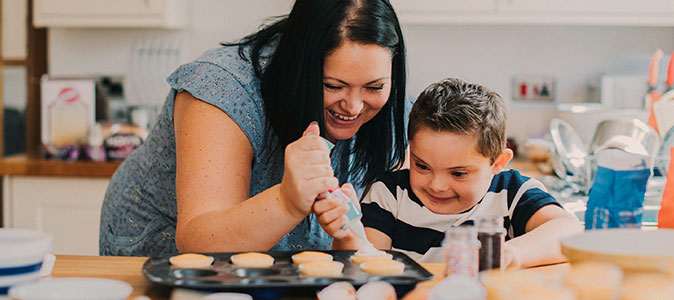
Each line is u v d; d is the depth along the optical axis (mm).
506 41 3148
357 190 1397
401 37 1165
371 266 857
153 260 898
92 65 3086
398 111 1251
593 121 2445
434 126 1241
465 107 1239
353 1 1079
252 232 964
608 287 710
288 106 1121
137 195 1433
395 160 1347
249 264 880
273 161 1247
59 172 2625
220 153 1080
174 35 3064
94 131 2740
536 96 3154
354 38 1054
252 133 1147
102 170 2605
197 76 1159
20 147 2982
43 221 2670
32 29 2982
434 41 3160
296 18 1101
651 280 723
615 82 2816
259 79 1164
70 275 892
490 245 866
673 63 1762
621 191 964
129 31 3070
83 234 2656
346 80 1075
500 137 1266
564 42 3137
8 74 2961
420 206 1342
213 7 3053
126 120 3002
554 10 2811
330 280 804
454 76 3172
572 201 1542
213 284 777
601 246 814
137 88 3023
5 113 2943
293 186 946
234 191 1066
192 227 995
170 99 1235
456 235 823
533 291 707
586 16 2812
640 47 3119
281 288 811
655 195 1293
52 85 2842
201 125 1100
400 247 1352
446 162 1248
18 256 742
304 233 1316
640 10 2801
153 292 824
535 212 1241
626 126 1814
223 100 1121
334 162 1322
